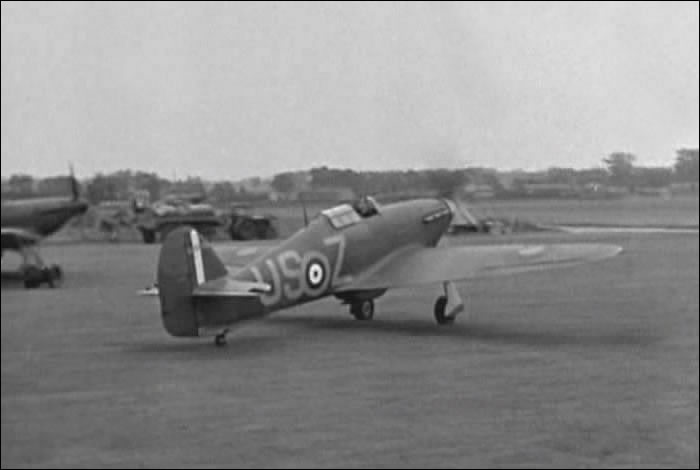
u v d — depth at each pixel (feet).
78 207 142.72
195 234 67.77
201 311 67.62
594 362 60.34
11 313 93.15
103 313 92.99
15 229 135.03
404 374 57.11
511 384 53.42
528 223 86.28
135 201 195.52
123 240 199.11
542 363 60.54
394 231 80.23
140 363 62.13
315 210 58.85
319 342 69.36
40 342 72.90
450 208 84.38
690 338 71.26
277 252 72.49
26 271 123.54
